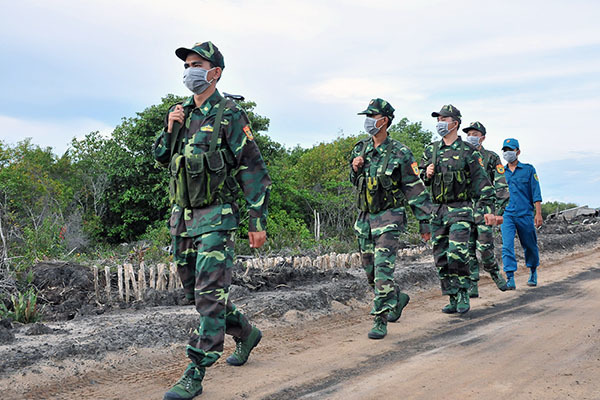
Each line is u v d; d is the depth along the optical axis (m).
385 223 5.38
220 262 3.57
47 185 20.69
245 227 19.69
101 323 5.40
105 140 25.86
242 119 3.69
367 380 3.92
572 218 28.62
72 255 12.09
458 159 6.61
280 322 5.93
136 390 3.69
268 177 3.77
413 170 5.37
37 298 6.90
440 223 6.71
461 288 6.54
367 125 5.39
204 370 3.57
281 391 3.68
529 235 8.70
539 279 9.68
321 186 27.27
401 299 5.99
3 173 18.84
